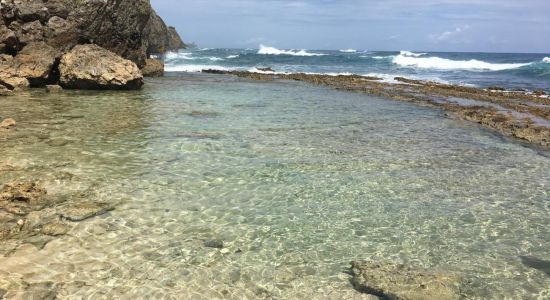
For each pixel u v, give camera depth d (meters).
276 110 22.58
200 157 13.41
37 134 15.05
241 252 7.99
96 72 26.80
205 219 9.25
